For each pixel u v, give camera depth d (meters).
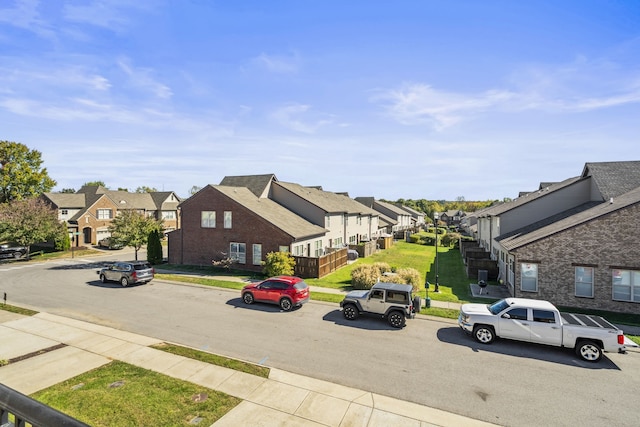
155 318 16.91
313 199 39.06
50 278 27.31
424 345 13.81
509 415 9.17
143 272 24.48
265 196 37.56
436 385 10.68
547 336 13.11
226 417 8.77
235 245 30.17
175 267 31.44
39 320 16.44
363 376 11.17
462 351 13.26
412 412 9.23
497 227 30.23
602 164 27.88
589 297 18.83
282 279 19.08
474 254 32.81
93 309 18.44
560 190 27.58
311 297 20.94
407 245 53.00
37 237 36.66
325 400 9.70
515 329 13.59
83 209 52.16
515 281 20.30
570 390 10.47
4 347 13.11
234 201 29.91
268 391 10.10
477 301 20.47
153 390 9.99
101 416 8.69
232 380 10.70
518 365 12.10
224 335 14.66
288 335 14.73
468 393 10.24
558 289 19.42
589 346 12.54
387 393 10.16
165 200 65.50
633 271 18.06
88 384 10.29
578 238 19.02
